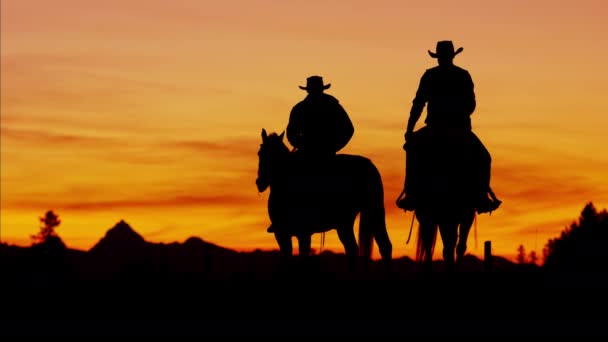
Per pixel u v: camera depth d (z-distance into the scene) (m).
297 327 42.00
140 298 44.66
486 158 45.53
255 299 44.53
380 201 47.06
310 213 46.69
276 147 46.78
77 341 41.00
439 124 45.59
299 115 47.00
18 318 42.97
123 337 41.22
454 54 45.94
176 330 41.78
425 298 44.38
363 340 40.94
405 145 45.69
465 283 45.53
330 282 46.31
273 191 46.81
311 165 46.81
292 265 46.59
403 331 41.66
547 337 41.06
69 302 44.31
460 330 41.72
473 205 45.25
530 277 46.09
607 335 41.28
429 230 45.44
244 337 41.19
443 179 45.03
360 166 47.03
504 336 41.16
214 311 43.53
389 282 46.03
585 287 45.31
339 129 47.00
